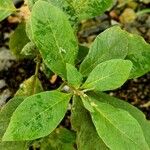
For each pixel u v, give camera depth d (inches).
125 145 10.5
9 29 19.6
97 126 10.6
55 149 13.0
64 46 11.0
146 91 18.6
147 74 18.8
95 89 10.8
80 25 19.3
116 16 20.3
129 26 20.2
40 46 10.8
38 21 10.6
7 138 10.0
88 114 11.8
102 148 11.7
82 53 13.7
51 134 13.0
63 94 10.9
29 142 11.9
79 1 12.1
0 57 18.6
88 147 11.7
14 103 11.8
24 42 15.4
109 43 11.7
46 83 16.9
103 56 11.7
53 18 10.7
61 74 11.2
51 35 10.8
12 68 18.4
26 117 10.2
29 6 12.0
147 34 20.0
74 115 11.8
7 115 11.7
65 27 10.9
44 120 10.4
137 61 12.3
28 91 13.0
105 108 10.9
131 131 10.6
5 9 13.1
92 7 12.2
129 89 18.6
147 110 18.2
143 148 10.5
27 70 18.4
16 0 19.6
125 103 12.1
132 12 20.5
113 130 10.6
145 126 12.0
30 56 15.7
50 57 11.0
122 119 10.7
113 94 18.5
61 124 17.3
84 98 11.0
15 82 18.0
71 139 13.1
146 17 20.4
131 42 12.3
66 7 12.1
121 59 10.6
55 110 10.6
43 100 10.5
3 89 17.7
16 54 15.6
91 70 11.6
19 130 10.1
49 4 10.6
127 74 10.5
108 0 12.2
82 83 11.4
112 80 10.6
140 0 19.9
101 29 19.8
